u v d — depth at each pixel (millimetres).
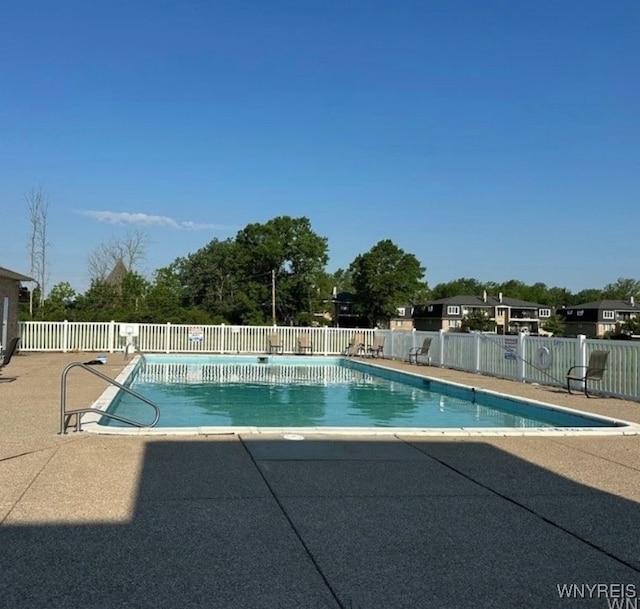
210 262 68125
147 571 3496
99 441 6727
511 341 15844
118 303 46906
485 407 13102
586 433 7895
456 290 121625
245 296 61656
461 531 4270
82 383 12508
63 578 3377
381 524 4379
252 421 11000
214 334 26078
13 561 3580
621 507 4859
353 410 12648
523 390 13383
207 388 16188
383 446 6953
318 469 5848
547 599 3270
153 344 25109
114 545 3859
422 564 3695
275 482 5355
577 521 4512
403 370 18453
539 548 3979
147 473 5512
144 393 14758
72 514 4391
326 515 4543
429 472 5855
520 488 5367
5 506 4527
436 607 3160
